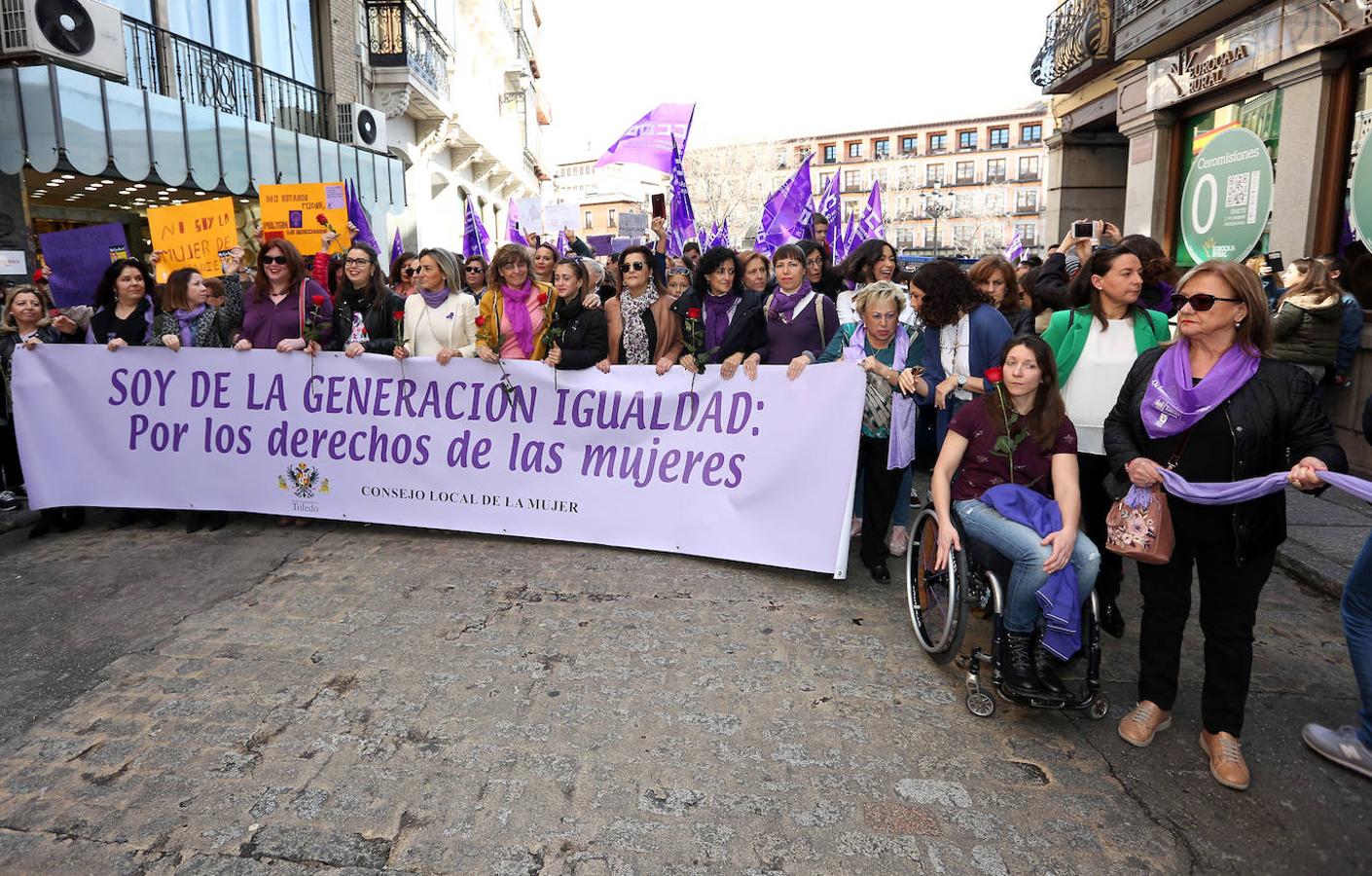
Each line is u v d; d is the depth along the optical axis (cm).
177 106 936
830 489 458
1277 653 387
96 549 525
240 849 251
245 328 562
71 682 351
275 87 1282
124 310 573
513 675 357
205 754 299
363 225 905
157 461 562
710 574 477
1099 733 320
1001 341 442
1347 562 471
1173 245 1060
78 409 559
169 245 736
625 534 511
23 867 243
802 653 380
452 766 292
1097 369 375
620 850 252
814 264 647
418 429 538
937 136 9775
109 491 564
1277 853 254
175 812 268
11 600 440
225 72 1155
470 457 532
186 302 564
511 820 265
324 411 549
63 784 282
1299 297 649
